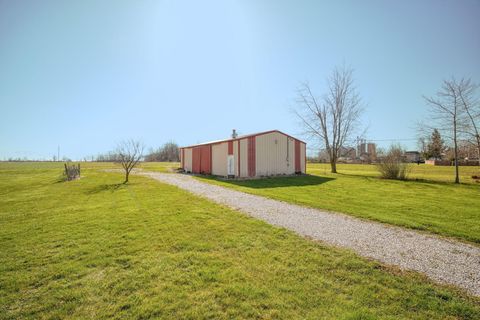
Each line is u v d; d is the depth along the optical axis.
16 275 4.00
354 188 14.59
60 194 12.52
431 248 5.13
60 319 2.95
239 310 3.08
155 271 4.06
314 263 4.38
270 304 3.21
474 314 3.04
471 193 12.93
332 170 28.22
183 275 3.93
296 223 6.89
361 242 5.44
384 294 3.45
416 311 3.10
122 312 3.06
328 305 3.19
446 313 3.06
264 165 21.08
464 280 3.84
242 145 19.86
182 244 5.25
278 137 22.02
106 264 4.36
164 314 3.02
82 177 21.38
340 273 4.02
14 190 14.30
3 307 3.18
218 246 5.15
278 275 3.95
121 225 6.68
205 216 7.54
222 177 21.02
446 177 22.83
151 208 8.73
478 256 4.75
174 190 13.19
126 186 15.19
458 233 6.04
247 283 3.70
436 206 9.38
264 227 6.43
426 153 57.72
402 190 13.90
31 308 3.17
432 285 3.68
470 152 23.36
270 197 10.98
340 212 8.23
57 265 4.33
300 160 23.67
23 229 6.45
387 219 7.24
